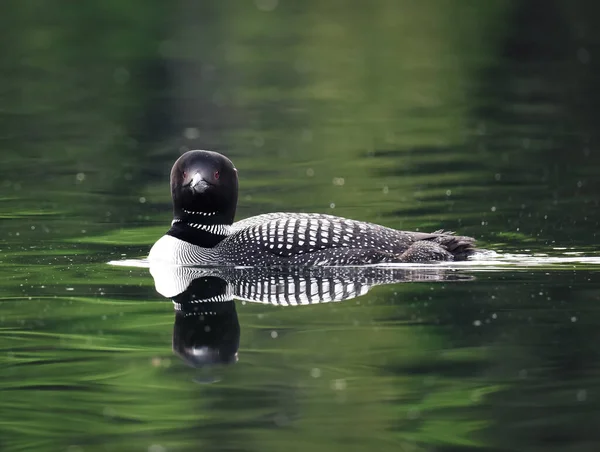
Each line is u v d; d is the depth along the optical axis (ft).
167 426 25.66
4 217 52.01
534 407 26.43
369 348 30.99
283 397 27.43
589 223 48.39
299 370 29.32
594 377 28.27
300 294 37.45
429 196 55.47
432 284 38.01
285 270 40.22
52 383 28.73
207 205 42.22
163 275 40.75
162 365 30.07
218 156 42.63
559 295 35.86
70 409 26.84
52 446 24.64
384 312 34.55
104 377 29.14
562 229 47.32
